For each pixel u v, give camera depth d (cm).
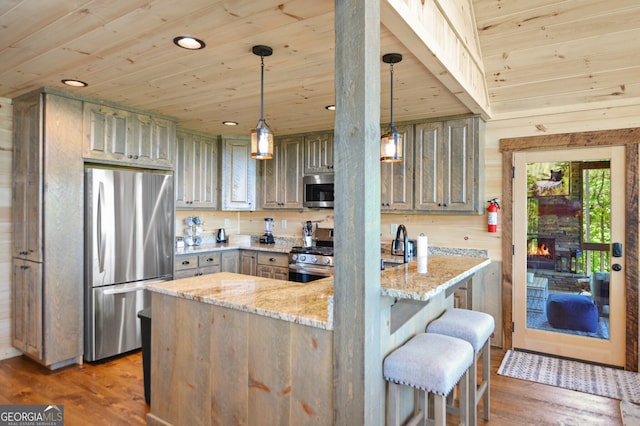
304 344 178
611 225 344
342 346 161
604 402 280
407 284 178
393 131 248
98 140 347
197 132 481
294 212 527
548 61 313
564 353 364
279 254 468
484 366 256
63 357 330
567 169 362
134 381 311
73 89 321
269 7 191
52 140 320
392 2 167
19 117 343
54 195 322
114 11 195
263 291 228
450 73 250
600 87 332
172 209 407
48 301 320
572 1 261
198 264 454
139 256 374
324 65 265
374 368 163
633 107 333
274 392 189
